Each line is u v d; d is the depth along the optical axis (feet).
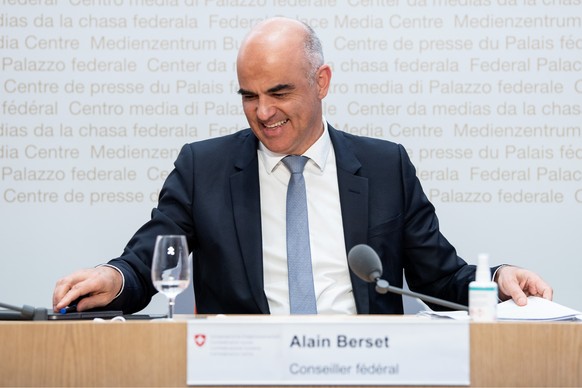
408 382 11.69
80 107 23.85
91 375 11.78
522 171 23.97
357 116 24.04
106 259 23.82
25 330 11.83
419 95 24.04
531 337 11.84
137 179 23.90
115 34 23.95
